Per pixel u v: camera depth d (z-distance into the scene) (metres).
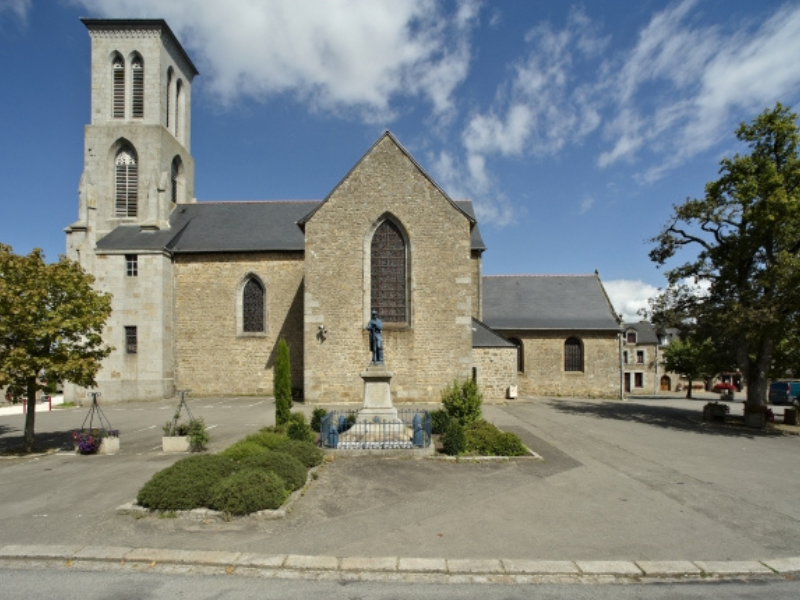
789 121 18.61
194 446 13.42
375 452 12.20
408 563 6.40
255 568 6.35
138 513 8.07
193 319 27.00
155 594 5.64
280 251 26.98
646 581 6.17
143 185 29.45
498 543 7.09
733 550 6.98
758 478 10.94
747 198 18.81
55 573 6.19
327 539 7.16
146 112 29.69
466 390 15.95
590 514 8.36
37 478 10.62
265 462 9.23
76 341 14.33
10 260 12.93
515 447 12.39
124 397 25.33
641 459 12.66
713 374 23.98
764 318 16.86
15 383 12.84
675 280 21.12
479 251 29.52
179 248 26.98
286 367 15.70
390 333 22.61
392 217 23.12
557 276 35.88
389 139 23.38
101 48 29.78
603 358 31.42
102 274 25.92
